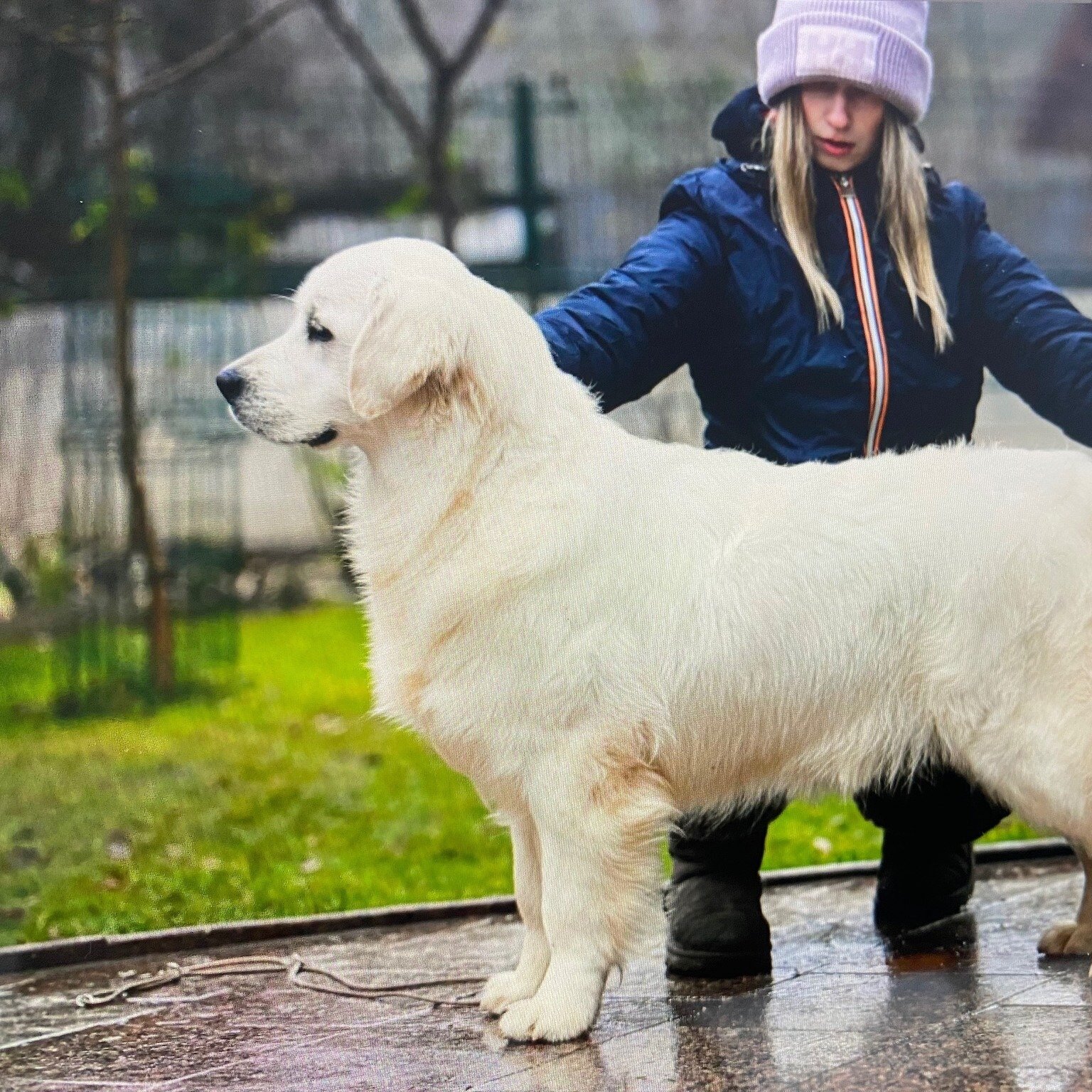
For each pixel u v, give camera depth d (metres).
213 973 3.99
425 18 12.99
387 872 5.17
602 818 3.17
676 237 3.94
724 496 3.33
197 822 5.83
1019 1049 2.89
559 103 11.97
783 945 4.00
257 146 12.76
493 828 5.70
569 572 3.15
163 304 11.41
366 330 3.12
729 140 4.20
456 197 12.37
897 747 3.34
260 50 12.62
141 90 9.37
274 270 12.19
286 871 5.14
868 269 3.96
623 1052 3.09
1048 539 3.26
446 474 3.20
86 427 9.53
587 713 3.17
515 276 11.62
